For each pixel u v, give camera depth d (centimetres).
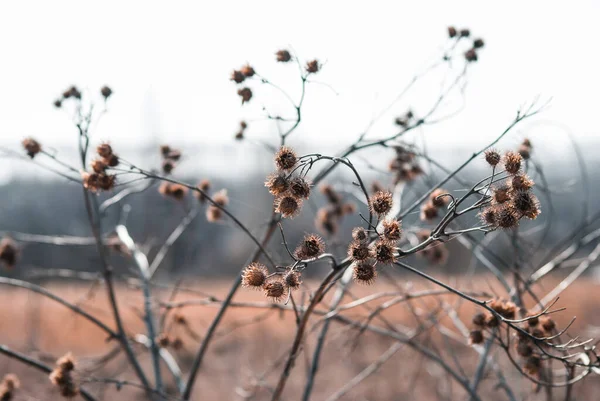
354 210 169
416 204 126
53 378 131
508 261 159
